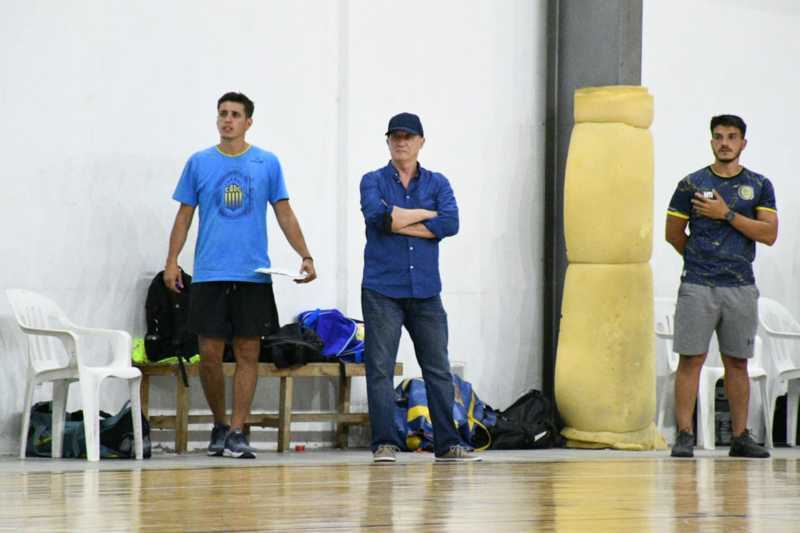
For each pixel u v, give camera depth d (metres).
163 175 27.36
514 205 31.41
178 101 27.56
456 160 30.73
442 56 30.56
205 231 23.78
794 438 32.56
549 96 31.75
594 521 10.72
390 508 11.96
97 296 26.64
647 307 29.48
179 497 13.19
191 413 27.61
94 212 26.69
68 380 24.19
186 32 27.66
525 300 31.52
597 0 30.94
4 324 25.69
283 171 28.72
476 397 29.05
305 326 27.75
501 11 31.28
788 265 34.88
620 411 29.16
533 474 18.14
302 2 28.97
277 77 28.67
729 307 24.52
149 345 26.09
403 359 29.98
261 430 28.38
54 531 9.73
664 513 11.57
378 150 29.75
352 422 27.89
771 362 33.75
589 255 29.50
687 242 24.92
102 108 26.81
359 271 29.50
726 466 20.78
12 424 25.58
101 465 21.06
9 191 25.98
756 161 34.53
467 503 12.64
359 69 29.58
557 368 29.84
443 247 30.59
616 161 29.27
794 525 10.48
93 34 26.75
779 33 34.88
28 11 26.19
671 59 33.38
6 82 26.00
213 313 23.58
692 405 24.66
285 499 12.95
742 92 34.38
